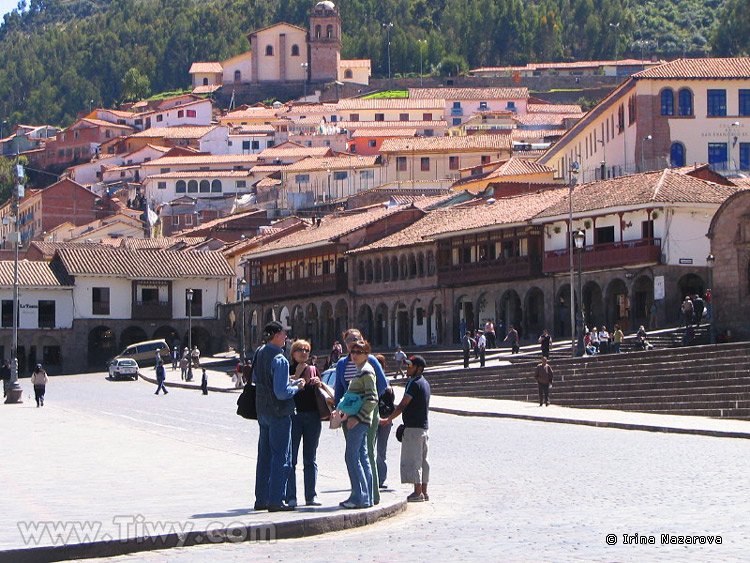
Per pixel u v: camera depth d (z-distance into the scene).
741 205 75.81
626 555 21.53
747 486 31.06
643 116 121.50
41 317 131.88
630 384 63.09
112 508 25.95
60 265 135.12
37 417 63.00
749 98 122.50
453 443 46.81
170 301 137.50
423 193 162.25
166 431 53.75
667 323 87.31
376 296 116.75
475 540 23.47
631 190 91.88
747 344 62.06
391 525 25.73
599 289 94.19
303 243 124.50
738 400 54.53
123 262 135.62
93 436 48.47
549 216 95.75
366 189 182.38
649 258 87.69
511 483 33.25
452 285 106.06
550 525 25.23
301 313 129.38
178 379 106.94
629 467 36.47
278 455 25.80
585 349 79.69
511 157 169.75
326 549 22.67
